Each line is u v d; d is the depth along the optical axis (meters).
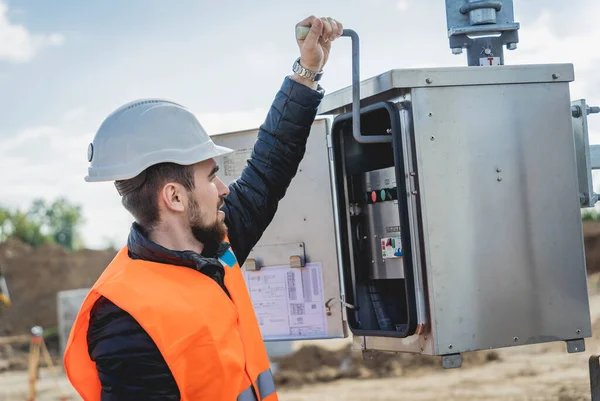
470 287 3.00
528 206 3.09
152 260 2.42
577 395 9.18
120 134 2.48
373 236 3.39
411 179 2.99
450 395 10.23
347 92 3.26
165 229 2.48
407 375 12.31
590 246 19.58
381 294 3.48
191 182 2.48
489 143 3.05
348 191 3.44
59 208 51.75
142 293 2.30
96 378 2.37
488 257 3.03
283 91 2.96
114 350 2.24
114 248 29.83
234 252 2.86
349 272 3.39
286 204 3.57
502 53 3.50
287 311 3.58
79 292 19.47
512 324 3.05
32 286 27.44
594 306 13.87
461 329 2.99
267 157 2.94
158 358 2.24
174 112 2.52
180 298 2.34
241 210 2.89
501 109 3.07
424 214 2.96
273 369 13.45
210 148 2.52
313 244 3.52
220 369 2.32
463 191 3.01
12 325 25.81
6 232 44.81
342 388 11.84
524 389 9.93
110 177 2.45
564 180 3.14
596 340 11.80
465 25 3.46
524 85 3.11
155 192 2.46
